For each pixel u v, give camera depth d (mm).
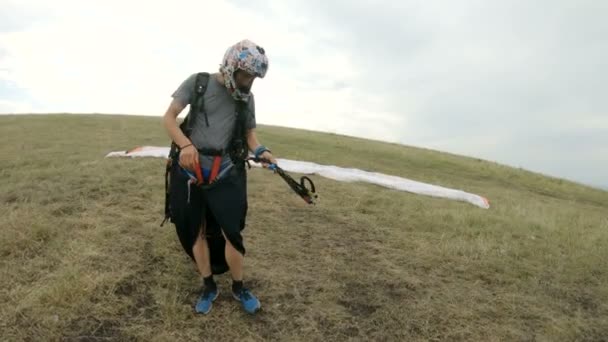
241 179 3092
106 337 2955
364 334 3262
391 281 4012
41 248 4012
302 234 4992
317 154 12125
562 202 10016
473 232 5508
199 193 3045
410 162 13219
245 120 3064
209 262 3297
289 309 3459
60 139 11203
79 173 6730
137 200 5590
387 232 5305
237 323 3227
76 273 3520
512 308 3719
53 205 5164
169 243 4258
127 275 3621
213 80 2963
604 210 9797
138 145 10695
